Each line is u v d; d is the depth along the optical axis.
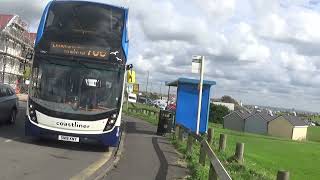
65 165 13.33
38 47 16.38
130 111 59.94
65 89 16.33
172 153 18.83
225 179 7.87
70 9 16.80
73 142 17.66
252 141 58.78
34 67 16.41
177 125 24.83
